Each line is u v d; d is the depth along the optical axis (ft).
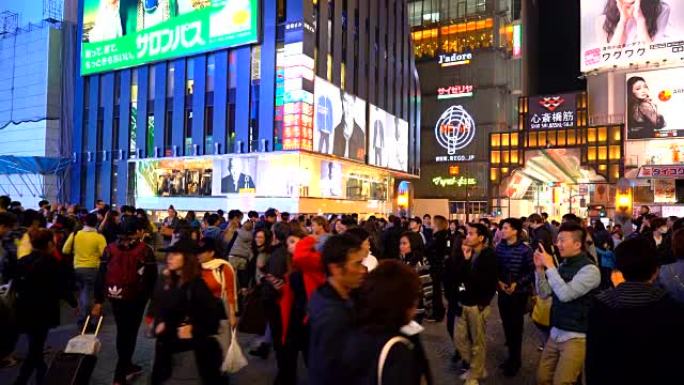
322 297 9.61
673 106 153.17
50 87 136.36
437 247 33.83
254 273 27.48
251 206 104.12
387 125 140.87
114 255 19.61
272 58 103.09
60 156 135.03
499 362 24.48
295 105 99.40
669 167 125.70
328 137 108.58
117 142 125.90
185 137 114.62
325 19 109.29
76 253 28.37
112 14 126.72
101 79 129.49
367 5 131.64
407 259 30.53
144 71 121.19
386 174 148.56
